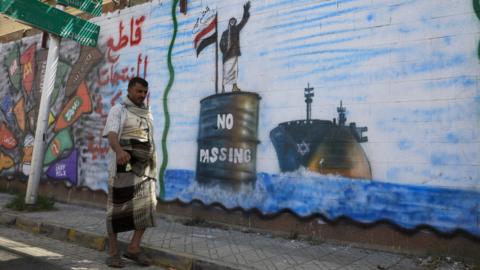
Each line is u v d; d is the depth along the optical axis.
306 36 6.09
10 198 9.27
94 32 8.74
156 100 7.85
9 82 11.08
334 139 5.71
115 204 4.67
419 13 5.20
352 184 5.52
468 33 4.88
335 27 5.84
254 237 5.99
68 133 9.37
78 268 4.61
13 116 10.81
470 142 4.79
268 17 6.51
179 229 6.46
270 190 6.24
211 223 6.80
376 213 5.32
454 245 4.80
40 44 10.34
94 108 8.91
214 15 7.18
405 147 5.17
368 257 4.98
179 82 7.55
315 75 5.95
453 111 4.91
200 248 5.23
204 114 7.15
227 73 6.91
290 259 4.83
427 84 5.08
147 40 8.12
